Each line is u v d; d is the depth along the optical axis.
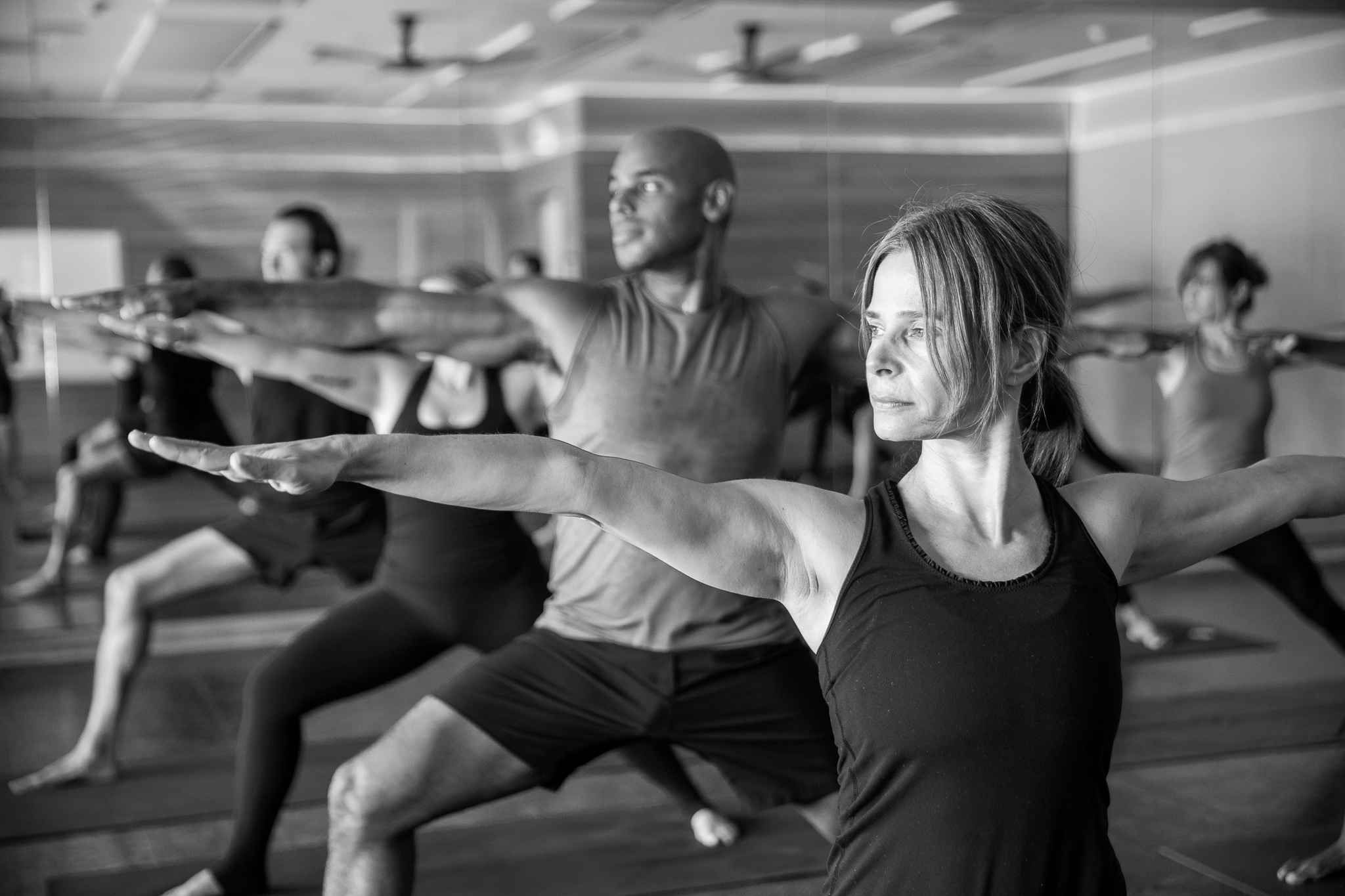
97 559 4.62
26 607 4.60
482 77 4.80
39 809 3.20
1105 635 1.07
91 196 4.48
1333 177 4.87
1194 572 4.46
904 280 1.06
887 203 4.96
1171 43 4.85
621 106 4.89
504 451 1.04
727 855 2.88
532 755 1.91
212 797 3.27
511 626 2.59
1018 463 1.12
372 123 4.76
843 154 4.94
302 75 4.66
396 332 2.01
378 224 4.79
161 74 4.52
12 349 4.39
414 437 1.02
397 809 1.83
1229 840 2.98
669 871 2.80
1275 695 4.23
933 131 4.95
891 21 4.90
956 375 1.03
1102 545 1.14
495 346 2.08
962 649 1.03
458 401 2.69
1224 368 4.29
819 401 4.77
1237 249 4.27
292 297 1.93
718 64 4.88
